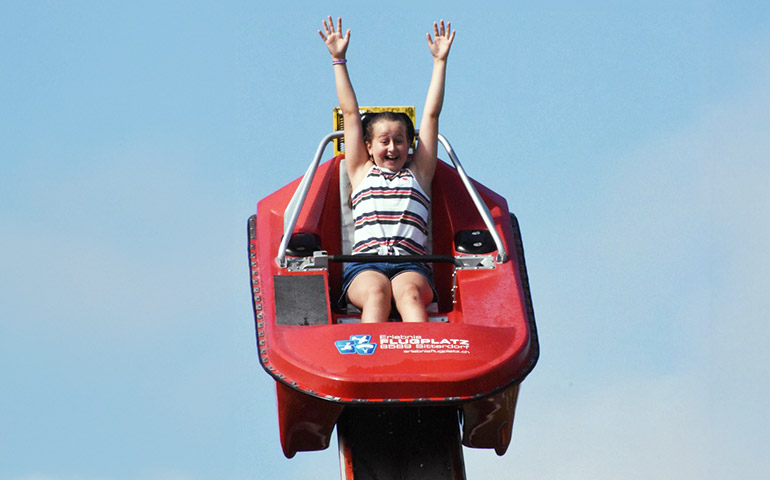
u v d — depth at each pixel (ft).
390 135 53.47
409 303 49.34
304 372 44.80
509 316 48.75
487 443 49.73
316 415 46.57
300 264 51.03
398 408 48.39
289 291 49.52
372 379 44.14
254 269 51.70
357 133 54.34
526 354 47.01
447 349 45.50
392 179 53.47
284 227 53.36
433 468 47.50
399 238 52.16
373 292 49.60
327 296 49.52
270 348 46.34
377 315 48.85
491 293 50.01
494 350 46.01
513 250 52.75
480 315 48.85
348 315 50.08
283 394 45.93
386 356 44.98
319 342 45.80
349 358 44.93
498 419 47.78
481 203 52.47
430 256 51.21
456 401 44.34
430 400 44.29
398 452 47.80
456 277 51.16
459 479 47.21
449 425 48.34
